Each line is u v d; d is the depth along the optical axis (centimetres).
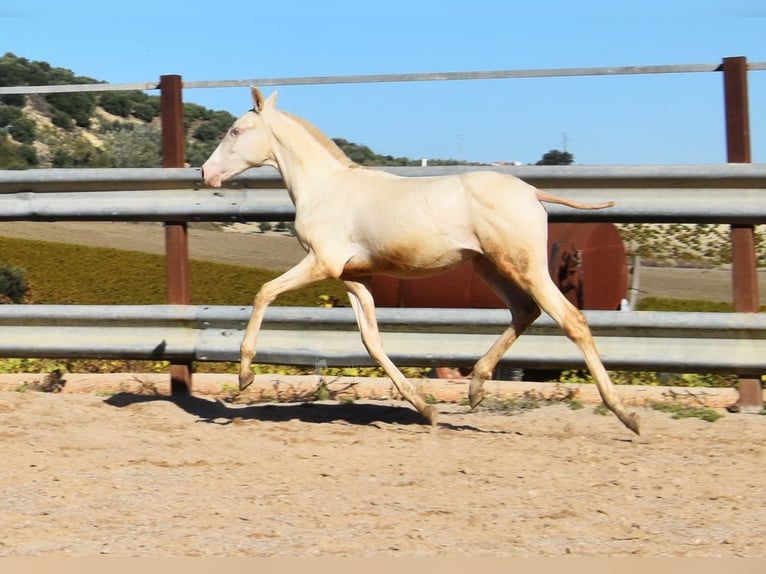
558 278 1167
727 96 873
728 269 3241
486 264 809
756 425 837
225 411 910
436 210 766
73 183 970
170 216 955
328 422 862
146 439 795
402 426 841
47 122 5709
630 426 762
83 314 956
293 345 933
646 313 870
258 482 672
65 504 619
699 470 696
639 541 547
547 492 645
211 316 938
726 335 864
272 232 4425
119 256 2759
